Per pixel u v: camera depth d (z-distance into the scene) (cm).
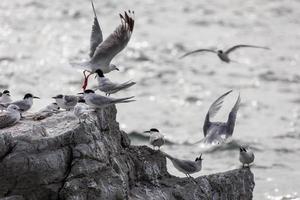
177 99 3706
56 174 1492
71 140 1521
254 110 3562
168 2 6322
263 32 5394
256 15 5950
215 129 1519
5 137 1480
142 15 5772
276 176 2603
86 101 1586
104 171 1543
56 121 1588
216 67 4428
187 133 3145
